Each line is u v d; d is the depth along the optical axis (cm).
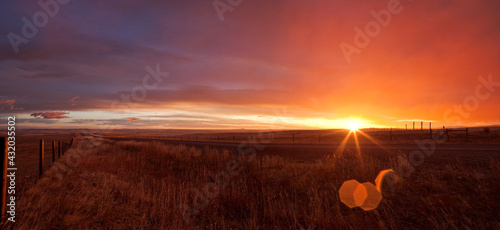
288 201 816
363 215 675
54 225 479
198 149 2308
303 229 616
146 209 673
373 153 1437
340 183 899
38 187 650
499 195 654
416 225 604
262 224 686
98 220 557
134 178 1097
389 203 716
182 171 1406
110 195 724
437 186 749
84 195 677
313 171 1076
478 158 1077
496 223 550
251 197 868
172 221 621
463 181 779
